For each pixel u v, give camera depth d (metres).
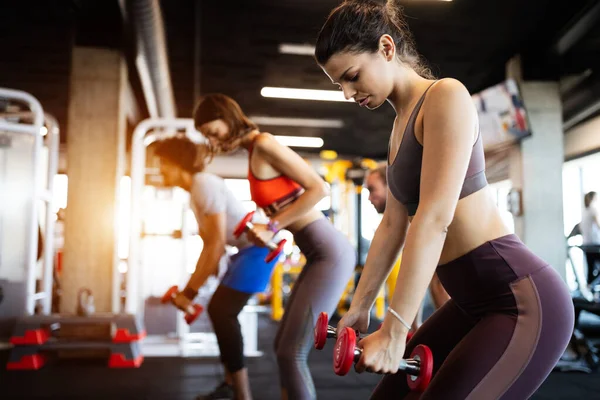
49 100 9.12
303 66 7.21
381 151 12.90
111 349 3.93
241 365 2.14
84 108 4.62
